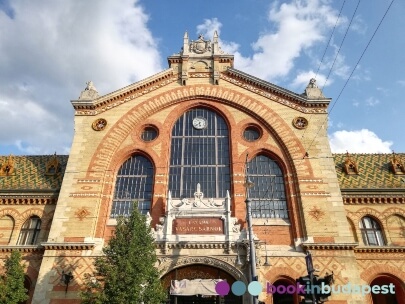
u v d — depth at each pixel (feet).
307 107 105.91
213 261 82.74
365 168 110.11
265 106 107.14
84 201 92.68
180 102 110.01
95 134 103.35
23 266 82.99
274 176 98.84
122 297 67.82
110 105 108.17
